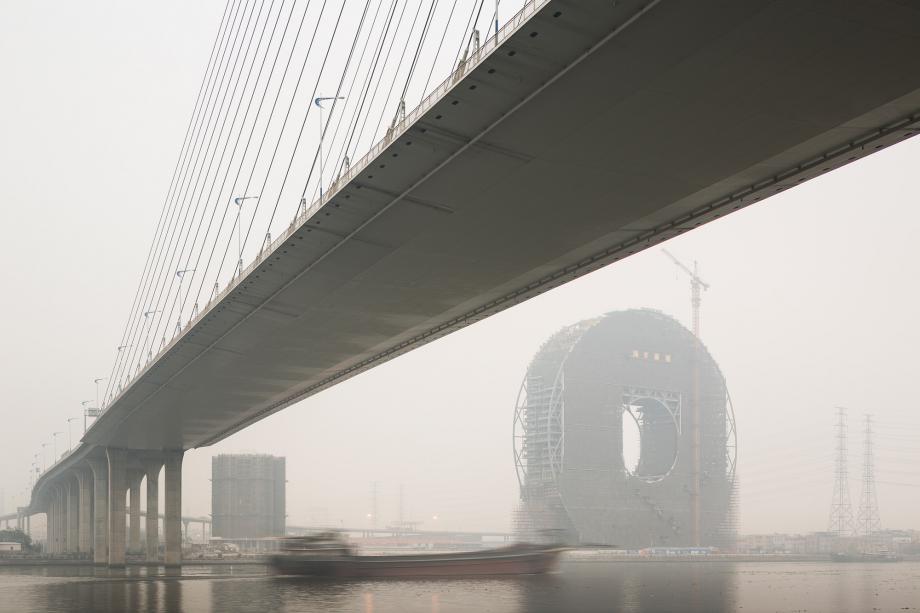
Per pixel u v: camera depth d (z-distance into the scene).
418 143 46.38
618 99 39.97
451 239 58.38
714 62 36.69
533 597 81.69
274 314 76.44
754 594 87.69
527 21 35.75
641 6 33.72
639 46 35.94
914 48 35.50
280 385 104.75
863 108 40.62
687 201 52.28
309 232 59.56
